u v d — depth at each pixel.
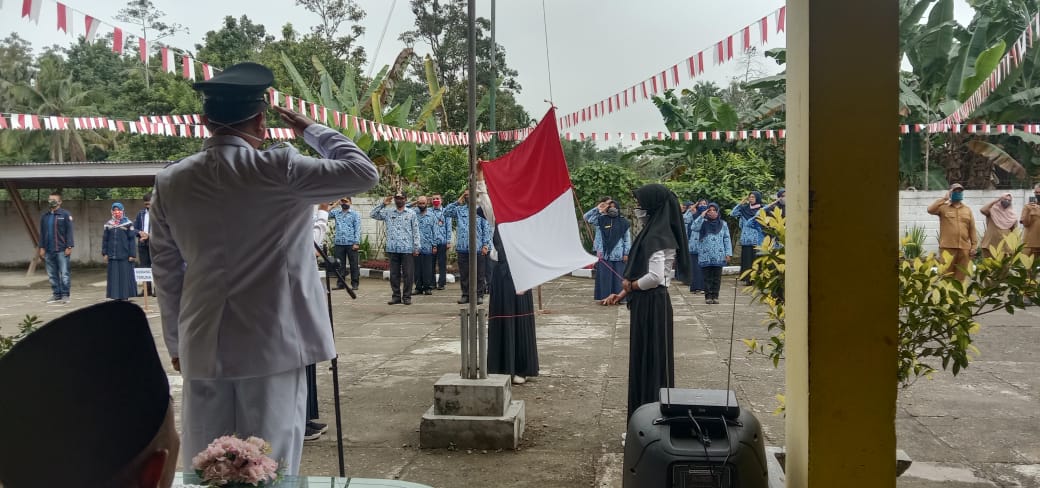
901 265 3.33
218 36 27.00
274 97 7.23
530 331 6.30
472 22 4.61
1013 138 17.34
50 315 11.35
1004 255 3.24
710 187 16.39
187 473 1.91
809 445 2.25
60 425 0.84
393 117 17.73
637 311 4.42
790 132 2.41
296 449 2.54
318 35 26.06
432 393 6.09
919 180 17.34
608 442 4.75
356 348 8.09
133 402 0.89
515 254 4.71
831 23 2.17
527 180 4.80
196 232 2.40
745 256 12.79
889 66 2.17
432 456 4.53
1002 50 14.67
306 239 2.55
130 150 25.83
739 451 2.60
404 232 11.75
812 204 2.21
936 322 3.29
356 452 4.63
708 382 6.30
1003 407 5.45
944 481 4.06
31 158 27.56
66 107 27.44
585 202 16.55
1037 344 7.66
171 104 24.52
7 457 0.83
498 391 4.66
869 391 2.23
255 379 2.43
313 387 4.86
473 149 4.72
